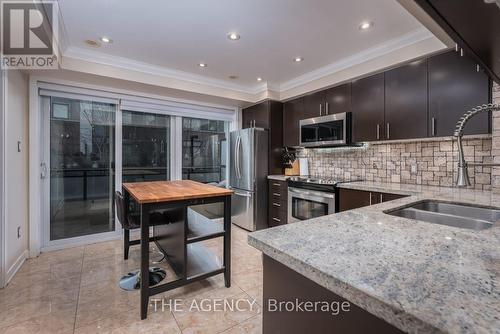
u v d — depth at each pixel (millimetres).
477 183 2270
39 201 2896
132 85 3256
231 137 4418
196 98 3939
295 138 3885
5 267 2188
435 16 781
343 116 3051
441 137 2316
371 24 2207
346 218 1149
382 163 3080
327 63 3107
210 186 2562
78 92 3127
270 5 1941
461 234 904
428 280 557
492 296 486
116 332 1618
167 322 1724
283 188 3672
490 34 897
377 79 2770
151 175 3811
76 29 2295
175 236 2225
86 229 3305
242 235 3703
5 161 2209
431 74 2334
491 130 2037
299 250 747
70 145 3189
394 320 465
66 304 1915
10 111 2350
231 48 2697
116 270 2502
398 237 869
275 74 3504
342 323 636
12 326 1659
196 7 1970
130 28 2287
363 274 589
